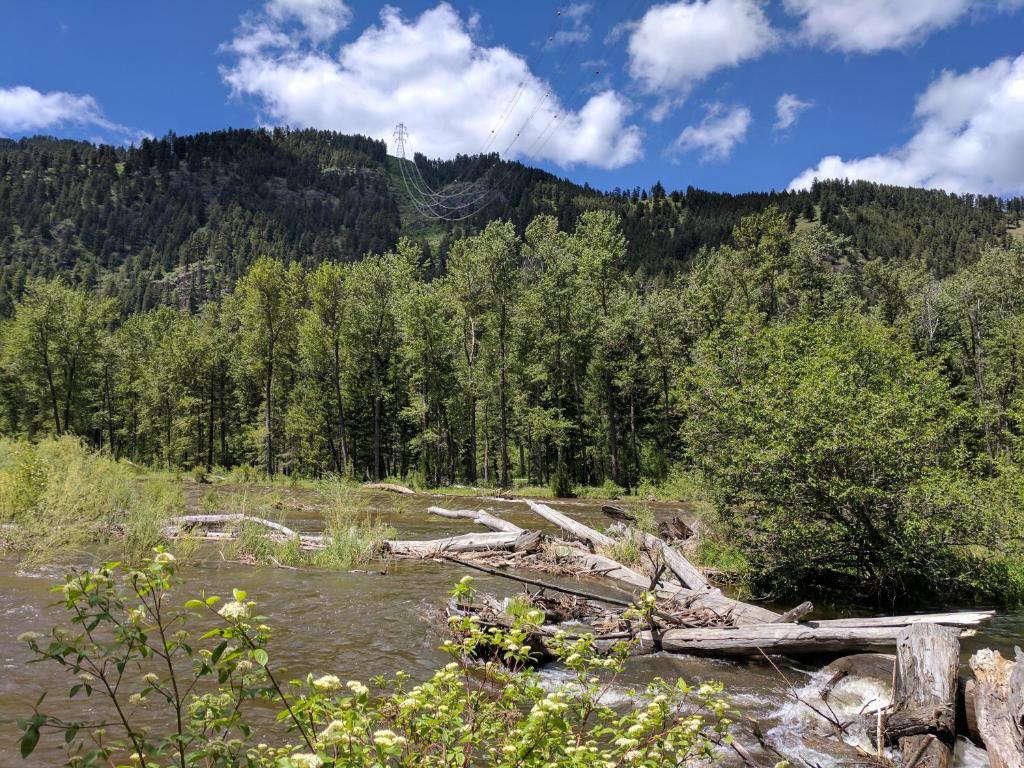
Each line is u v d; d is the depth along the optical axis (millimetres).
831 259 44656
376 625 8516
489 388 46500
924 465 11625
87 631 2279
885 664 6910
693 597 9805
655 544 12938
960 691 6027
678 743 2959
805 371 13219
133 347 60844
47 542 10891
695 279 43688
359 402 52062
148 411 57500
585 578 12836
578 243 50500
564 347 45875
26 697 5426
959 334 50031
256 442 49312
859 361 15000
